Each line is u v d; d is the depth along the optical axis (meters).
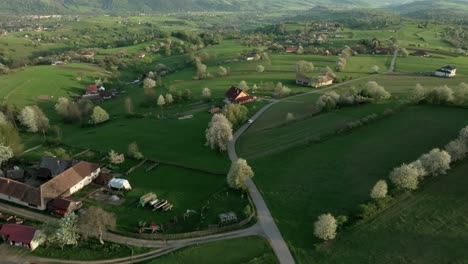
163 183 124.50
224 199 110.19
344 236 90.81
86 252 91.94
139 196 116.94
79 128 195.75
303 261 84.56
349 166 122.25
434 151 110.31
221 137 142.25
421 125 146.12
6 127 149.88
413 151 127.00
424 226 91.50
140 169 135.25
